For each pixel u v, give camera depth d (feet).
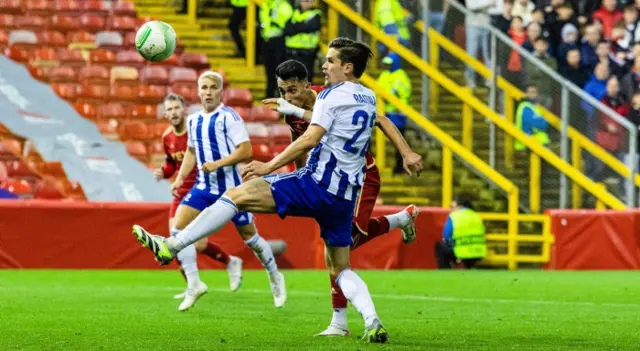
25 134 181.57
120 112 192.54
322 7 192.75
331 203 59.72
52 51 201.98
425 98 176.55
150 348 59.31
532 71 170.81
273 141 186.29
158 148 185.78
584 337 67.67
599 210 157.79
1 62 199.72
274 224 146.92
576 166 168.55
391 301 99.40
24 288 109.70
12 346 60.18
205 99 89.35
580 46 187.93
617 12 187.11
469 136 171.83
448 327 73.67
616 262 156.87
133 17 212.02
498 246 172.04
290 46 175.94
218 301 96.12
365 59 60.39
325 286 118.11
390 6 178.81
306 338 64.08
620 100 182.80
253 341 62.64
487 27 174.50
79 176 174.91
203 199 89.97
